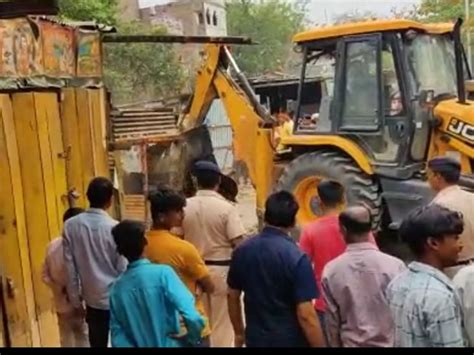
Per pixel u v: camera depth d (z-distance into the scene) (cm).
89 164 798
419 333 302
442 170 495
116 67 2398
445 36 839
